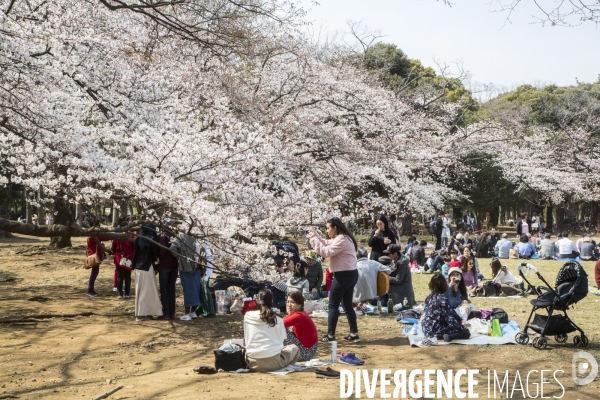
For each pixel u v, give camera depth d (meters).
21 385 6.42
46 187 8.45
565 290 8.45
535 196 48.00
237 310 11.33
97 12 12.45
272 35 16.78
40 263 19.39
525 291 14.10
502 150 42.72
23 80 8.59
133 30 13.52
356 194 27.31
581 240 23.91
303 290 11.58
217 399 5.80
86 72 10.86
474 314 10.16
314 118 19.83
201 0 12.26
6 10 9.70
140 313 10.48
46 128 8.56
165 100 12.46
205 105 15.33
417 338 8.97
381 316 11.34
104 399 5.82
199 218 8.37
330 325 8.95
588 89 53.62
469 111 51.09
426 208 29.23
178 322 10.39
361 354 8.20
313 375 6.98
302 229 10.64
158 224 8.89
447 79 50.62
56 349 8.27
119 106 11.27
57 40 9.26
